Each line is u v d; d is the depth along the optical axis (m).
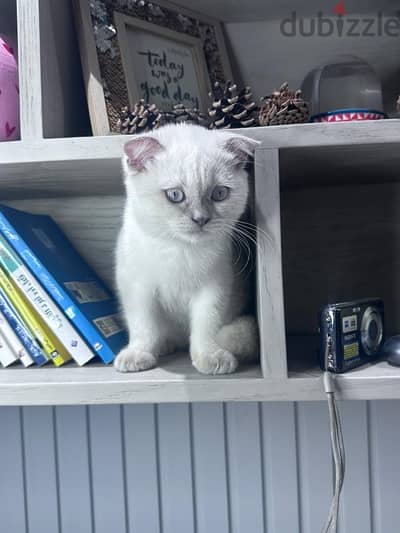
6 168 0.61
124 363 0.62
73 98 0.69
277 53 0.86
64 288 0.67
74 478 0.93
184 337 0.76
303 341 0.81
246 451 0.91
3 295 0.66
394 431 0.88
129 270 0.68
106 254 0.88
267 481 0.91
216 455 0.91
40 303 0.65
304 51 0.86
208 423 0.91
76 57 0.70
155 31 0.74
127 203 0.68
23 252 0.65
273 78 0.87
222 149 0.61
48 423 0.93
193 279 0.66
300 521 0.90
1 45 0.64
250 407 0.90
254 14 0.83
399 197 0.85
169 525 0.93
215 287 0.67
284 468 0.90
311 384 0.57
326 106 0.78
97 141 0.58
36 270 0.65
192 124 0.66
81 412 0.93
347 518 0.89
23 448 0.94
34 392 0.58
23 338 0.65
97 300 0.75
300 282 0.88
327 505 0.89
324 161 0.64
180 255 0.64
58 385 0.58
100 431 0.92
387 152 0.59
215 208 0.61
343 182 0.82
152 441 0.92
